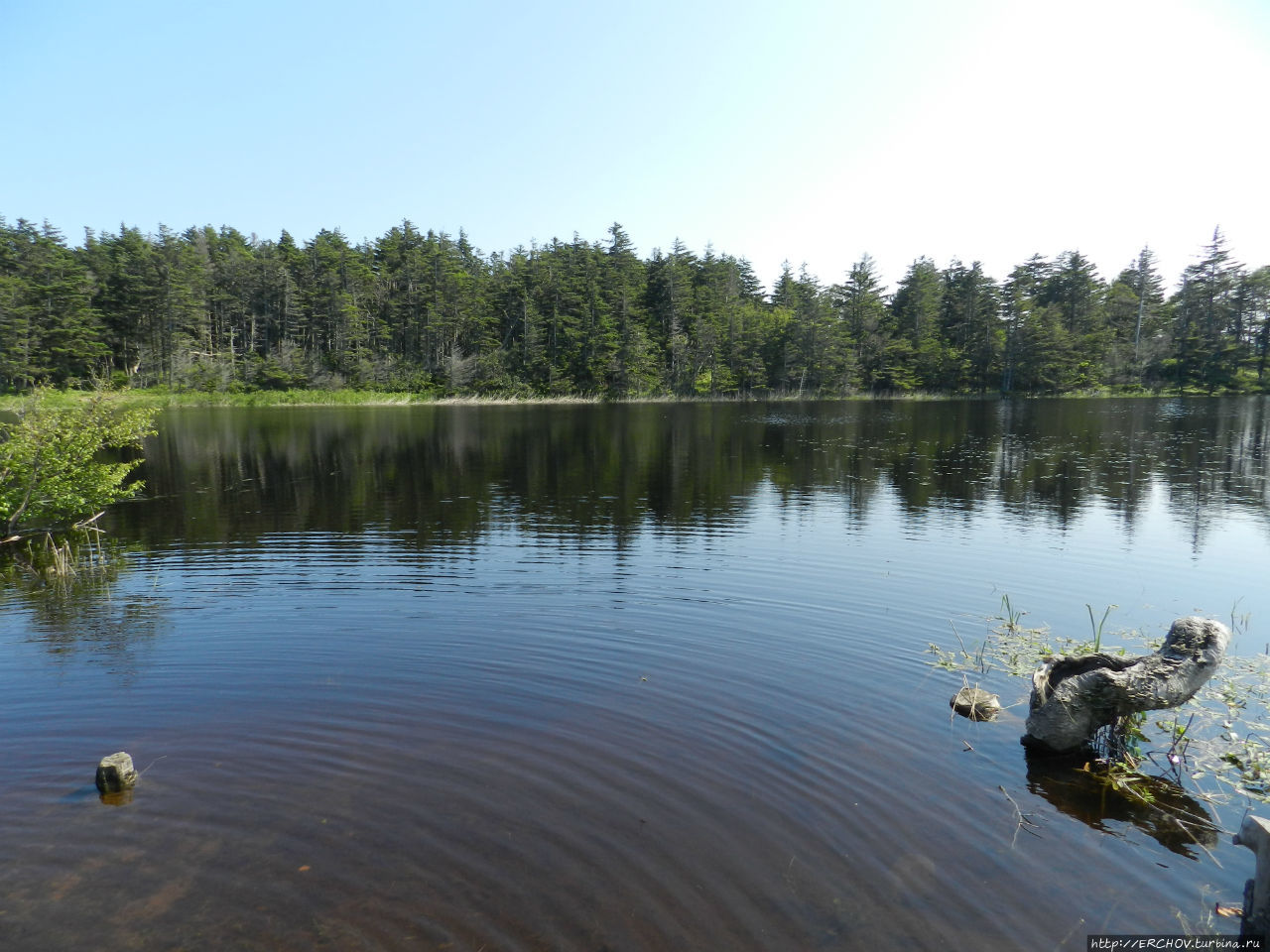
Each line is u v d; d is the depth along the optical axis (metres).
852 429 40.84
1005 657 8.60
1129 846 5.17
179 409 61.00
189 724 6.92
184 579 12.07
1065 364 74.00
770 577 12.03
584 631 9.49
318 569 12.66
